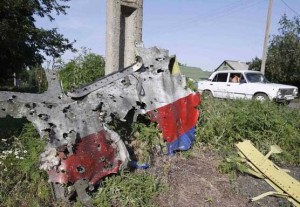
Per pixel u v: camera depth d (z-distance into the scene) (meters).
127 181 3.95
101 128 4.11
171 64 5.25
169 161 4.65
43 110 3.90
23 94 3.96
